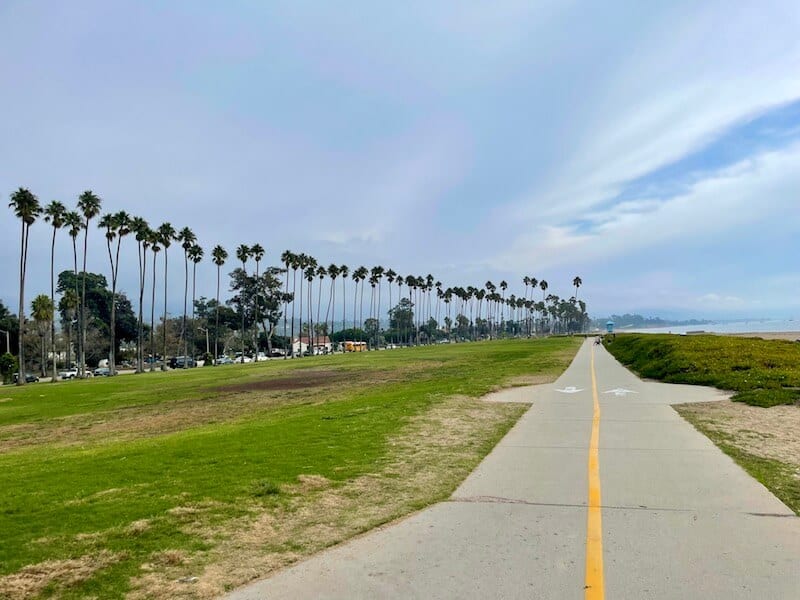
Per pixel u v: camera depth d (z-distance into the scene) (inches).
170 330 5506.9
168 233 3528.5
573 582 185.3
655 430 452.1
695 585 181.9
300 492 291.9
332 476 323.3
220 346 5620.1
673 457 358.9
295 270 4938.5
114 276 3112.7
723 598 173.2
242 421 746.2
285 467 343.9
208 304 5615.2
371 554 211.5
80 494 295.1
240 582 189.2
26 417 1054.4
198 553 213.0
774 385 655.1
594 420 504.7
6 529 238.1
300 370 1924.2
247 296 5260.8
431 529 237.0
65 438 764.6
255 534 232.8
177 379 1909.4
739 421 481.7
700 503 265.6
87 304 4564.5
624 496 278.8
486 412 561.3
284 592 181.6
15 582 188.1
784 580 184.9
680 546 214.1
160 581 189.8
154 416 933.2
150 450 436.8
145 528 237.8
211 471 338.6
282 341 6122.1
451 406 598.9
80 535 230.2
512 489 294.8
